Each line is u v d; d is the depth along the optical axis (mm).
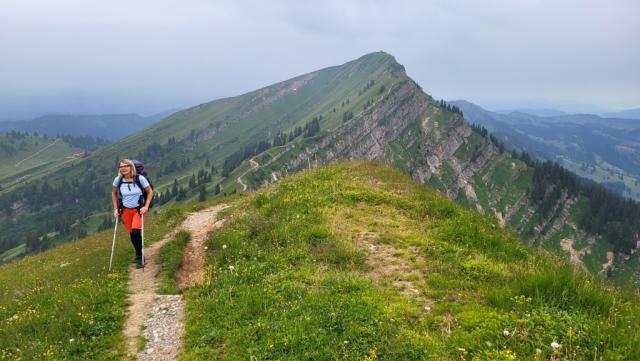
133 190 14906
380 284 10906
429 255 12656
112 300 11641
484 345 7820
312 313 9438
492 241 13781
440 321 8898
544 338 7793
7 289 16422
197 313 10414
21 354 9219
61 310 11008
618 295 9773
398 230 14875
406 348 7887
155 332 10023
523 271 10922
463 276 11094
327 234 14328
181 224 23578
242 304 10336
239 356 8461
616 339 7496
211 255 14469
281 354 8320
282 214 17188
